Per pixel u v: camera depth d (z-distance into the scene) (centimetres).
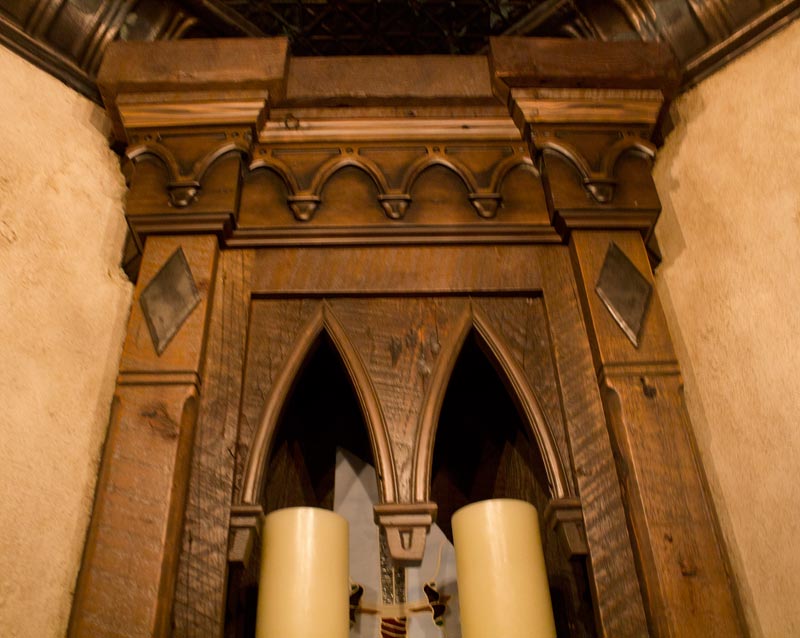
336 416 110
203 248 97
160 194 100
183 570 78
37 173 99
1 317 88
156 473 80
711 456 93
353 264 99
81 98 111
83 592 74
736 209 103
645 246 102
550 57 109
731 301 98
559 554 99
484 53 130
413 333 96
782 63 107
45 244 96
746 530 87
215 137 104
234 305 95
